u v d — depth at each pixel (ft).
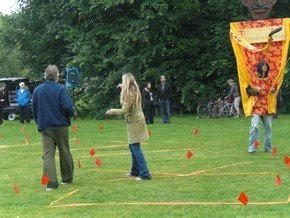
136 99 34.40
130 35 102.12
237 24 46.50
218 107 94.99
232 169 37.93
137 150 35.22
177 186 32.73
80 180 35.88
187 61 108.68
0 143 59.98
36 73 132.87
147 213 26.55
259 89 44.50
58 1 118.52
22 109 95.04
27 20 127.34
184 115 104.94
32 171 40.16
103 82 107.76
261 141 54.24
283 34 44.98
